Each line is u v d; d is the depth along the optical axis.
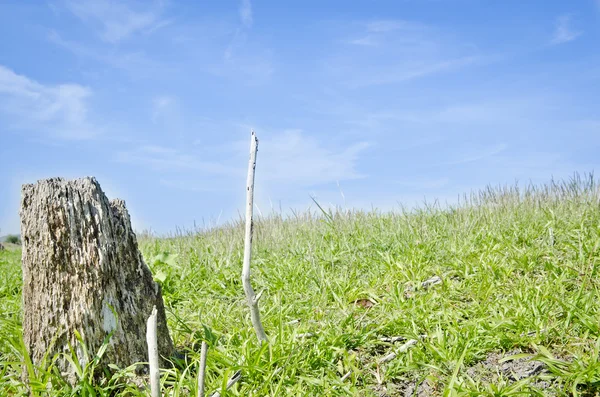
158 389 1.45
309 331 2.23
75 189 1.91
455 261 2.91
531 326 2.07
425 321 2.19
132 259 1.96
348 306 2.50
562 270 2.57
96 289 1.87
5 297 3.37
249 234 1.95
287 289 2.85
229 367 1.84
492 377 1.86
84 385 1.77
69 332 1.86
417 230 3.59
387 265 2.92
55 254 1.87
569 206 3.91
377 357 2.03
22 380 1.88
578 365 1.78
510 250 2.92
